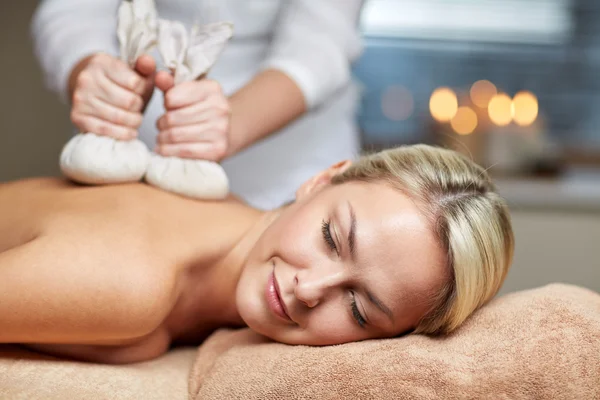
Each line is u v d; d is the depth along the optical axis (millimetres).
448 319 1049
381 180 1143
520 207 2424
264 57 1561
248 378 953
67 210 1073
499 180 2570
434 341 1007
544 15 2896
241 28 1520
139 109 1187
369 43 2875
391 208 1087
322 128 1605
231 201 1300
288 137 1573
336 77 1437
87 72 1152
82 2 1414
